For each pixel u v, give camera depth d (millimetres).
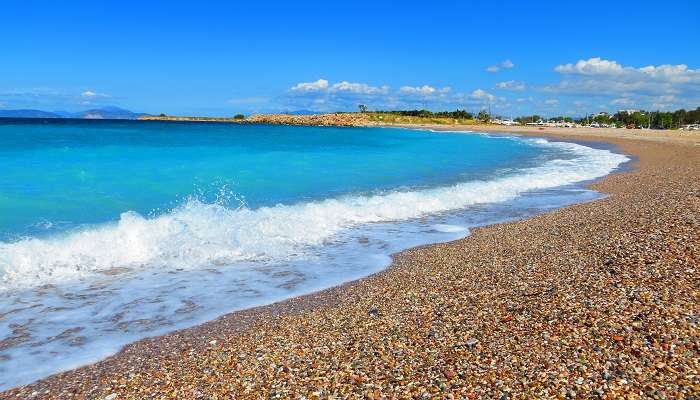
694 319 6117
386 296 8797
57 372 6445
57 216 13516
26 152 28734
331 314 8078
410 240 13250
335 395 5309
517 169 28750
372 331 7121
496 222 15414
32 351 7016
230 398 5469
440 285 9125
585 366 5316
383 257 11703
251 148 39531
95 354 6949
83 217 13578
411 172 26359
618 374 5082
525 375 5285
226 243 12406
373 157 34688
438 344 6387
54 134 49781
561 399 4758
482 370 5523
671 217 12633
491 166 30328
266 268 10891
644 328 6039
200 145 41406
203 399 5496
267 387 5652
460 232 14078
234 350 6844
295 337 7160
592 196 19922
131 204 15453
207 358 6633
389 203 17484
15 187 17172
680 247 9461
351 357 6262
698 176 23172
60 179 19234
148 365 6535
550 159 35750
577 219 14227
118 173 21562
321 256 11797
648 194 18406
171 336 7508
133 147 35938
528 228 13703
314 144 48656
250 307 8703
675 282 7547
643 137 69438
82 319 8117
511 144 55406
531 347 5930
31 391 5965
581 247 10680
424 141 59969
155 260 11188
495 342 6223
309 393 5414
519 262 10102
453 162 32469
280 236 13258
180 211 14719
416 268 10570
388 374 5684
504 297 7980
